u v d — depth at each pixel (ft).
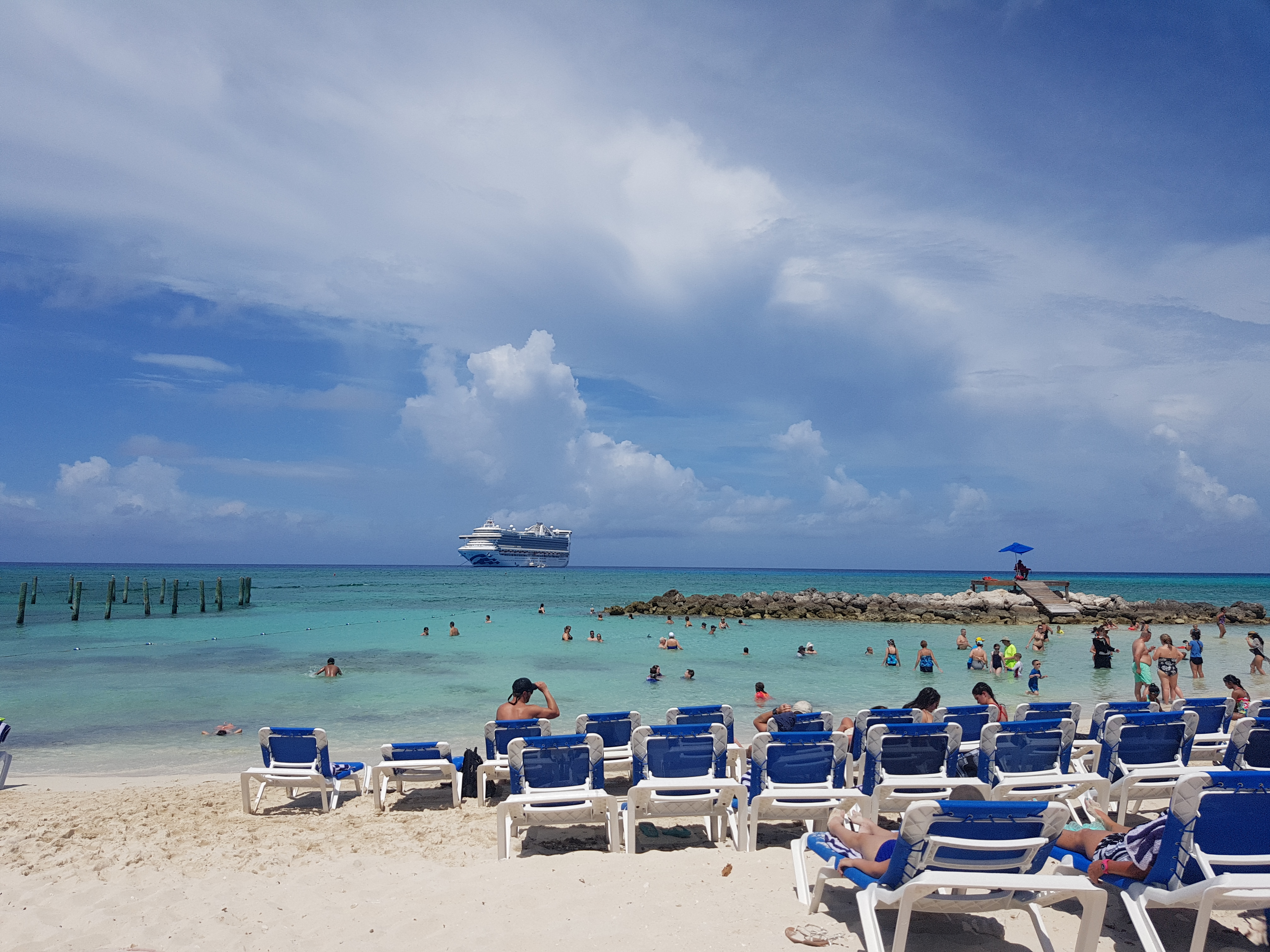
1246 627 138.31
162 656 83.41
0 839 22.72
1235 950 12.94
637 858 18.67
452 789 29.27
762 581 435.12
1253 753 20.34
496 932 14.39
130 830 23.84
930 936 13.74
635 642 100.89
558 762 19.86
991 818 11.95
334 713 49.88
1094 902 11.92
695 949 13.28
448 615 149.79
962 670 75.66
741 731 44.01
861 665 78.28
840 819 15.05
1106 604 155.94
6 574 430.61
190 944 14.62
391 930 14.84
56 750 40.78
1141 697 53.21
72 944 14.76
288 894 17.25
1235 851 11.85
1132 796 19.89
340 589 272.72
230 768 36.99
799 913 14.71
